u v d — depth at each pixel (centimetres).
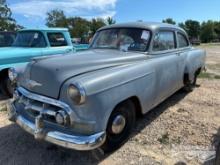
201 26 8644
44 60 362
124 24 482
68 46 762
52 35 726
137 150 375
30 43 699
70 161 349
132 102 383
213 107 559
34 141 400
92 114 302
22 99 355
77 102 295
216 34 8631
